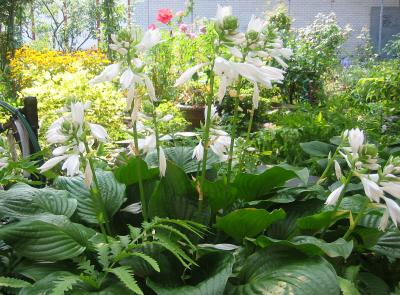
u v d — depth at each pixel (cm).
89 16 1269
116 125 489
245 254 187
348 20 1316
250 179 217
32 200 200
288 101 752
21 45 1016
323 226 198
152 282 163
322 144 348
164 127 282
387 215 173
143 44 170
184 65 717
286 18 775
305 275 156
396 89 493
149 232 193
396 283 214
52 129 169
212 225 210
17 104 597
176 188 209
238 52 174
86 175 170
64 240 173
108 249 170
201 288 158
